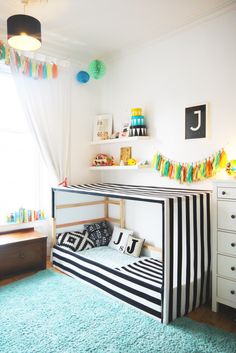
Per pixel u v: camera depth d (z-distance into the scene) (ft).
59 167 10.93
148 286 6.87
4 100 9.82
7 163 10.01
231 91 7.88
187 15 8.31
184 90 9.04
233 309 7.39
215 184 7.13
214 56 8.24
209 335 6.05
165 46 9.57
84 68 11.77
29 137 10.45
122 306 7.27
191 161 8.88
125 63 11.04
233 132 7.86
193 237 7.33
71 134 11.48
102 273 8.14
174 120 9.35
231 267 6.86
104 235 11.16
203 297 7.69
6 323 6.41
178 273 6.82
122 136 10.87
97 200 11.84
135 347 5.61
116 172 11.73
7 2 7.53
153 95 10.01
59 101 10.89
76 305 7.27
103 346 5.63
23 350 5.49
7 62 9.17
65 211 10.90
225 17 7.96
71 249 10.04
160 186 9.91
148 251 9.93
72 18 8.42
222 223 7.01
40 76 9.95
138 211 10.62
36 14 8.18
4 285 8.48
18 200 10.28
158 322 6.54
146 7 7.84
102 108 12.21
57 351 5.47
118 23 8.76
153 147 10.07
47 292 8.00
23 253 9.36
